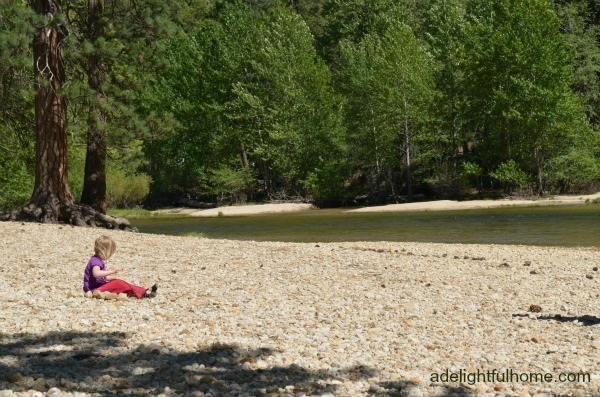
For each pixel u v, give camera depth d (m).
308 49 62.19
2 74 23.92
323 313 9.62
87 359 6.69
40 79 22.97
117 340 7.55
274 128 59.75
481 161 58.84
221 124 62.31
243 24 64.00
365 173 62.50
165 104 61.88
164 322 8.70
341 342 7.81
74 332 7.93
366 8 71.00
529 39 53.12
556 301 10.82
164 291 11.36
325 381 6.11
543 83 52.59
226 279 12.80
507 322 9.17
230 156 64.19
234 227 35.00
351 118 58.88
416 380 6.25
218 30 64.50
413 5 71.62
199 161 63.81
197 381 5.86
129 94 25.34
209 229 33.88
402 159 59.94
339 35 73.06
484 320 9.34
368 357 7.15
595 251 19.30
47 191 24.55
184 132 62.22
